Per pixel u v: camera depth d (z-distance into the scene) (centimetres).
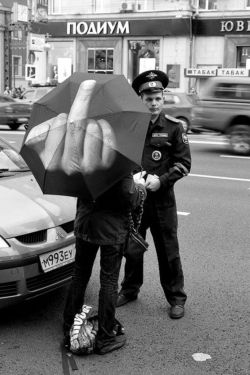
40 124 343
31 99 2255
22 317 430
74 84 345
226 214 773
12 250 387
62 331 408
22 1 4288
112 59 2869
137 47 2797
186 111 1883
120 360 366
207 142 1680
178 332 408
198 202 852
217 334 406
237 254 593
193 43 2666
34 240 403
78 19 2905
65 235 421
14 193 446
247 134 1376
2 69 4031
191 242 636
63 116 334
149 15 2703
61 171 326
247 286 501
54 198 454
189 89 2566
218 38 2619
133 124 329
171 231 424
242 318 434
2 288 386
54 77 2981
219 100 1405
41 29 3008
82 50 2933
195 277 522
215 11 2594
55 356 371
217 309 450
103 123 325
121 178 328
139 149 328
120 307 451
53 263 409
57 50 3002
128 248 408
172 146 407
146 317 433
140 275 457
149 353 376
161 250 428
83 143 324
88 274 377
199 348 384
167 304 460
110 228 352
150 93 400
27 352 376
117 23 2792
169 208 420
